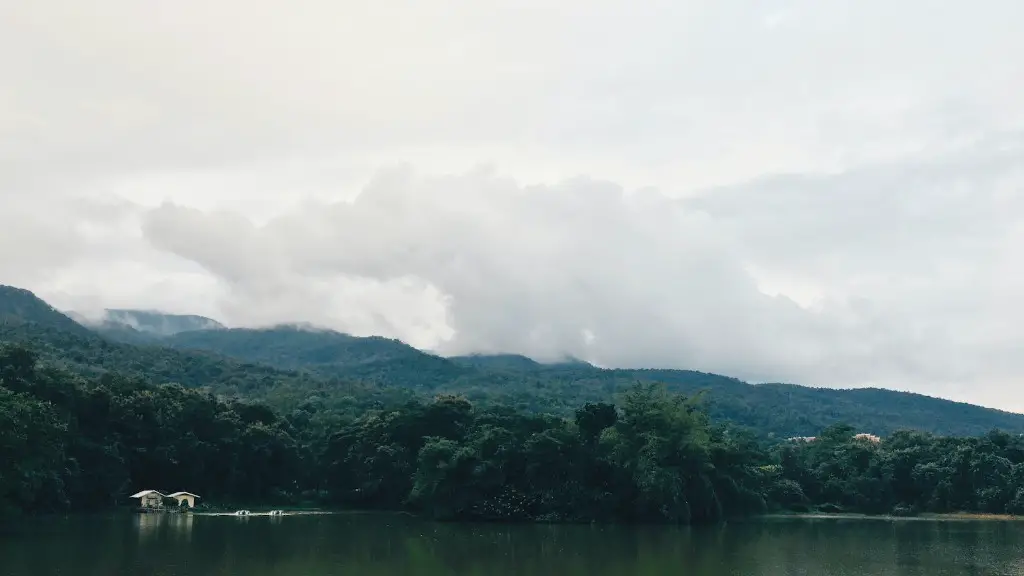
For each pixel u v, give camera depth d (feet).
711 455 455.22
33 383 391.24
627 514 430.61
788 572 227.40
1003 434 633.61
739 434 570.87
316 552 256.52
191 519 383.45
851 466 593.01
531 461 432.66
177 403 470.39
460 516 428.97
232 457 478.59
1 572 200.95
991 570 233.35
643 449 418.72
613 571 227.20
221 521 376.68
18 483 311.88
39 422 328.49
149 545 263.49
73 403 414.00
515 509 426.92
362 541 296.71
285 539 295.48
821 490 580.30
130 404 444.96
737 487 464.65
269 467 501.97
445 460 435.53
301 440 556.10
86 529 316.19
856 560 256.52
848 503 574.15
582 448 440.04
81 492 407.23
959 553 278.26
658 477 405.80
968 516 538.47
